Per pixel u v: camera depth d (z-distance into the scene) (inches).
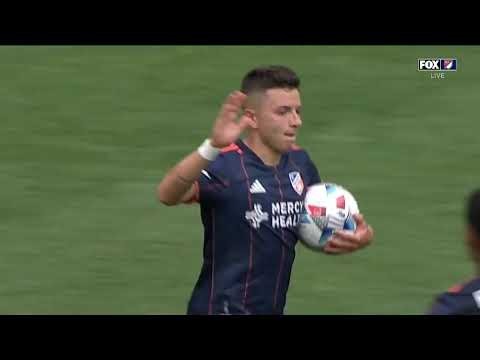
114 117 1708.9
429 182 1552.7
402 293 1311.5
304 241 962.7
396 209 1492.4
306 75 1822.1
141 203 1494.8
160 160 1599.4
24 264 1363.2
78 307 1267.2
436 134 1668.3
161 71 1838.1
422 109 1732.3
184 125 1692.9
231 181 936.3
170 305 1274.6
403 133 1672.0
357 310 1274.6
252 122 951.0
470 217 713.0
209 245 956.0
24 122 1690.5
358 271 1363.2
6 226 1441.9
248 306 948.6
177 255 1384.1
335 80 1807.3
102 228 1439.5
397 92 1776.6
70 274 1343.5
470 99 1756.9
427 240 1423.5
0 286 1315.2
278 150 951.6
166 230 1437.0
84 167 1578.5
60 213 1471.5
